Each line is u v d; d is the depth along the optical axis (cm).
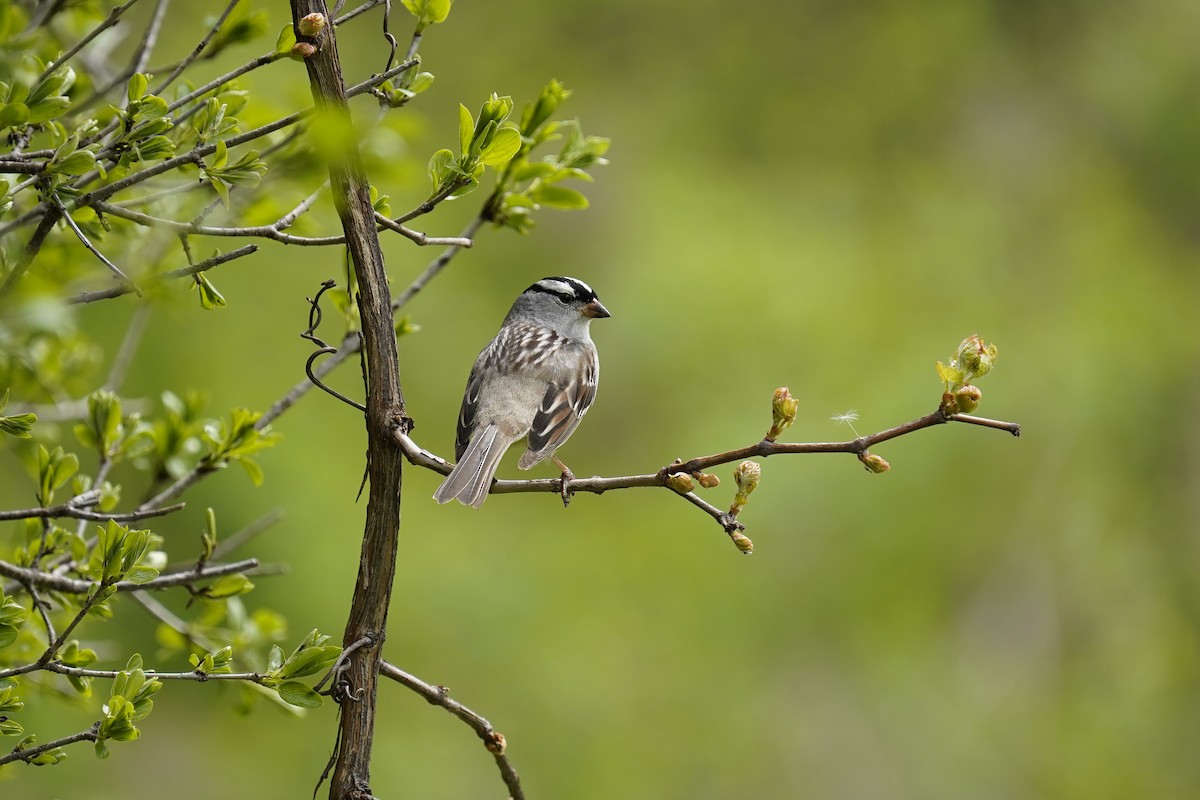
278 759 1354
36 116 463
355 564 1304
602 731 1420
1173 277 2005
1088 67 2120
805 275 1728
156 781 1302
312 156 520
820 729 1519
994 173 2058
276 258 1401
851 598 1544
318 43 456
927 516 1580
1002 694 1648
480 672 1404
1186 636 1753
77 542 564
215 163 478
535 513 1562
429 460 462
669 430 1612
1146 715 1694
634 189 1855
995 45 2112
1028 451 1706
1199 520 1805
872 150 2019
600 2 1972
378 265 470
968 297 1841
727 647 1505
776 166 1981
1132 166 2098
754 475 459
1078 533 1703
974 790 1558
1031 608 1684
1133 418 1791
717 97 1991
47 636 595
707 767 1447
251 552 1252
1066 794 1614
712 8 2019
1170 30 2127
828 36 2053
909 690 1559
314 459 1323
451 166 487
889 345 1700
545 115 620
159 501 602
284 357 1370
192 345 1319
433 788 1332
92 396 611
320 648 470
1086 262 1959
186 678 471
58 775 1147
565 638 1456
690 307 1664
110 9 667
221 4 1152
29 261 471
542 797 1377
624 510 1587
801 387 1630
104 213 508
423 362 1557
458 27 1873
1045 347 1781
